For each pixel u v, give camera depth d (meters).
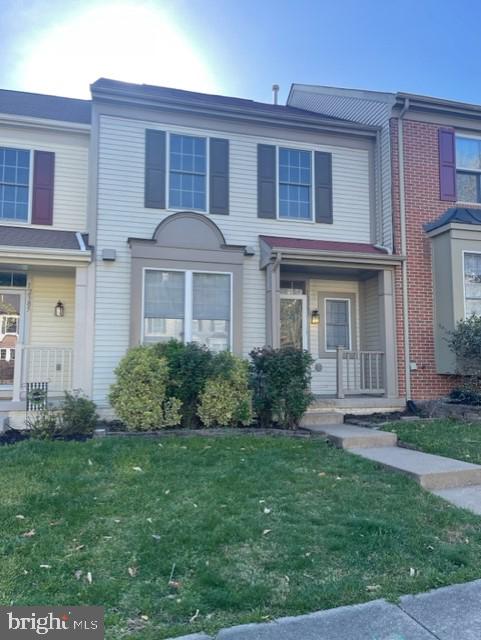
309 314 10.22
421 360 9.41
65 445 6.01
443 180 9.89
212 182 9.33
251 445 6.31
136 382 7.16
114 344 8.46
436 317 9.47
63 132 9.61
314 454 5.93
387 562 3.14
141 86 9.79
